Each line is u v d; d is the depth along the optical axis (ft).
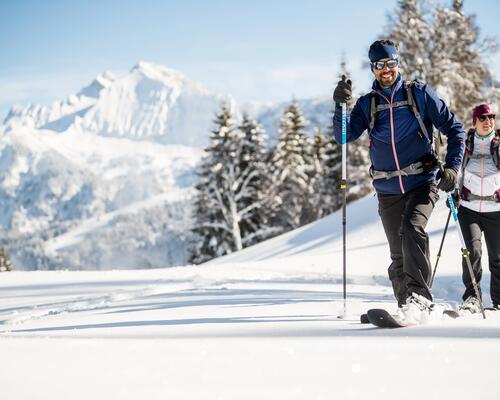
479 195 18.34
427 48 82.79
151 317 15.39
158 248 475.72
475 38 82.74
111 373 7.12
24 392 6.18
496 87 82.38
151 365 7.59
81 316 17.76
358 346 9.15
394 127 15.17
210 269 38.70
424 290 14.33
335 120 15.99
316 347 9.05
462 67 81.76
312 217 125.80
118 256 635.25
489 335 10.60
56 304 24.66
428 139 15.28
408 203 15.06
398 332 11.20
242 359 8.04
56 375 6.95
